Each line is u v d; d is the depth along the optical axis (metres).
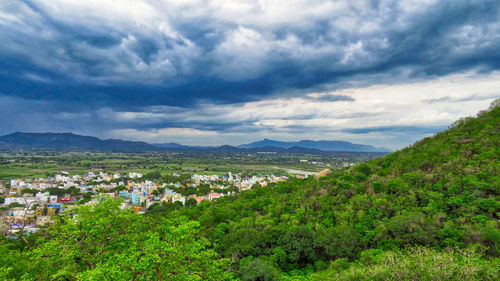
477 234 38.56
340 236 47.56
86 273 20.20
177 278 22.91
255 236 52.53
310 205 64.56
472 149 65.88
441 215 45.44
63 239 28.12
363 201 57.16
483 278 23.86
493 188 48.06
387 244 42.41
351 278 31.75
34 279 26.28
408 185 58.84
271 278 40.00
